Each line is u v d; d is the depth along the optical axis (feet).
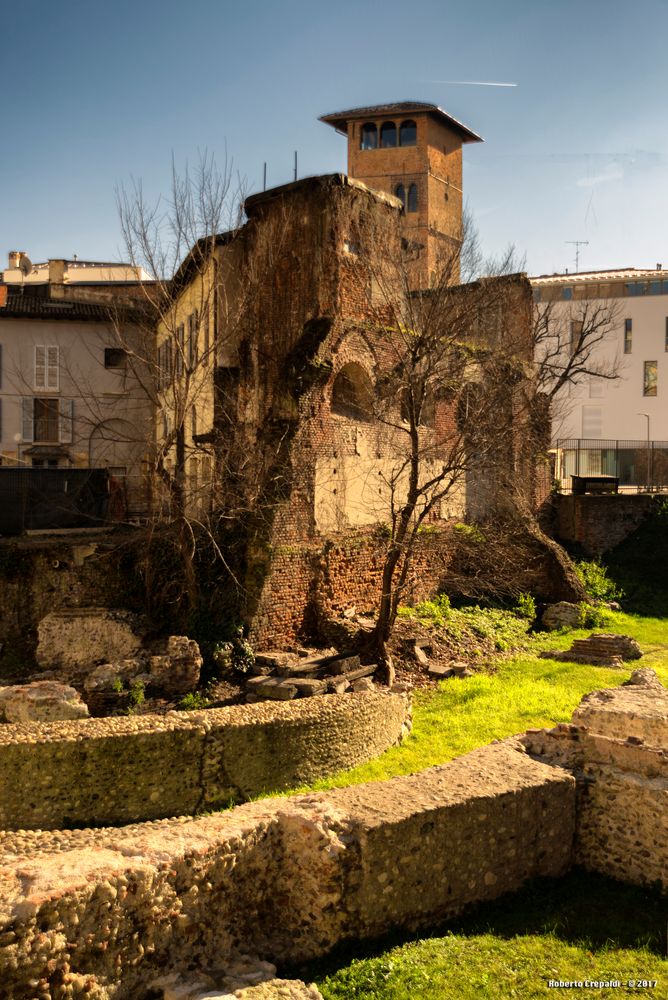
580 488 120.88
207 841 27.02
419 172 183.83
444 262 88.43
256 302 81.10
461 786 32.63
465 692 61.98
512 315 105.91
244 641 62.95
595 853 34.81
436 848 30.32
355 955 27.84
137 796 41.34
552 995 25.45
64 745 40.27
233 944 27.35
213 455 74.02
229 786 43.27
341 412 79.66
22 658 64.59
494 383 93.97
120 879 24.38
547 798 33.83
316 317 76.59
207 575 67.00
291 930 28.48
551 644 79.71
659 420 173.58
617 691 40.09
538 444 110.73
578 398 177.17
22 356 122.83
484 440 79.25
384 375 82.12
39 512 83.35
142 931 24.91
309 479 71.61
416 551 82.89
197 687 58.23
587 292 179.11
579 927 29.99
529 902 32.27
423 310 83.66
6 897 22.72
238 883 27.86
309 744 45.78
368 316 81.15
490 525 95.66
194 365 70.28
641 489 142.92
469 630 78.54
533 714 56.59
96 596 67.92
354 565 75.25
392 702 51.67
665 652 77.00
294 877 28.63
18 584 67.26
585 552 114.73
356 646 67.62
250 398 81.51
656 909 31.45
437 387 84.58
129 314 100.22
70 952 23.11
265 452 70.85
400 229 86.53
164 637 63.36
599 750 35.68
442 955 27.63
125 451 122.21
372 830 28.53
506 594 91.40
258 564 66.03
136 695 55.21
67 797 40.24
